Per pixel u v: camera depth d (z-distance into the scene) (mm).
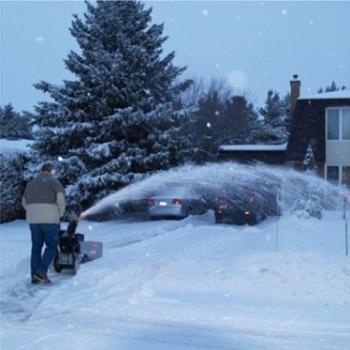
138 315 7148
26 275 9938
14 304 7902
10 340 6188
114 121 22000
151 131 22766
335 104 29891
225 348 5922
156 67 23938
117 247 13047
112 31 23656
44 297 8273
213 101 44094
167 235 14797
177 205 20328
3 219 20234
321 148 30016
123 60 22844
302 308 7352
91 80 22406
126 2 24188
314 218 18266
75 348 5910
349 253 10898
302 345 5996
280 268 8805
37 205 9297
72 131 22031
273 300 7746
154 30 24609
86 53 23266
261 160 34062
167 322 6848
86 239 14898
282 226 15758
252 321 6828
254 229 16016
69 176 21703
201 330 6531
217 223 19422
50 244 9281
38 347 5938
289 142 30484
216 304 7543
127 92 22578
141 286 8422
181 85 25781
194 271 9156
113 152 22328
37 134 22078
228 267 9328
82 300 7938
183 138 23188
